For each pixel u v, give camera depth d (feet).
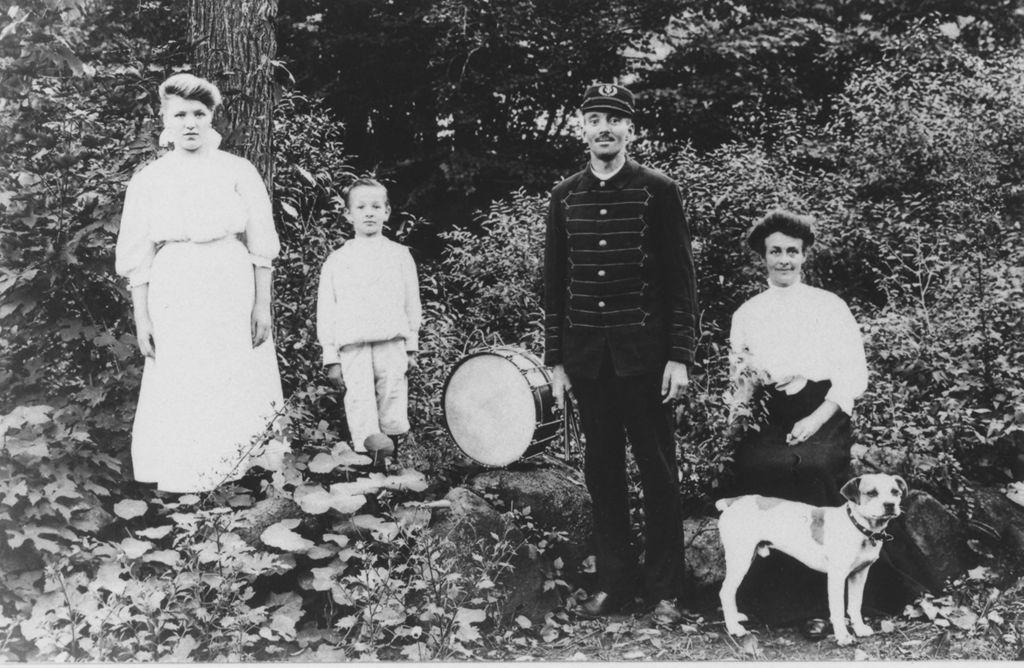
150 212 12.76
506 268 22.62
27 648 10.60
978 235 24.97
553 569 13.32
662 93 39.75
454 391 14.52
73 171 13.28
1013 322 16.72
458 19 39.45
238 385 12.95
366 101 42.45
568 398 13.24
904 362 16.34
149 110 17.02
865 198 27.50
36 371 12.87
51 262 12.70
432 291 23.40
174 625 10.63
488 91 41.93
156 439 12.55
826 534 11.72
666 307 12.44
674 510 12.61
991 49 42.83
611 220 12.35
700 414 14.17
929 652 11.30
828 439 12.80
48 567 10.56
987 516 13.84
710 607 12.94
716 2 42.47
